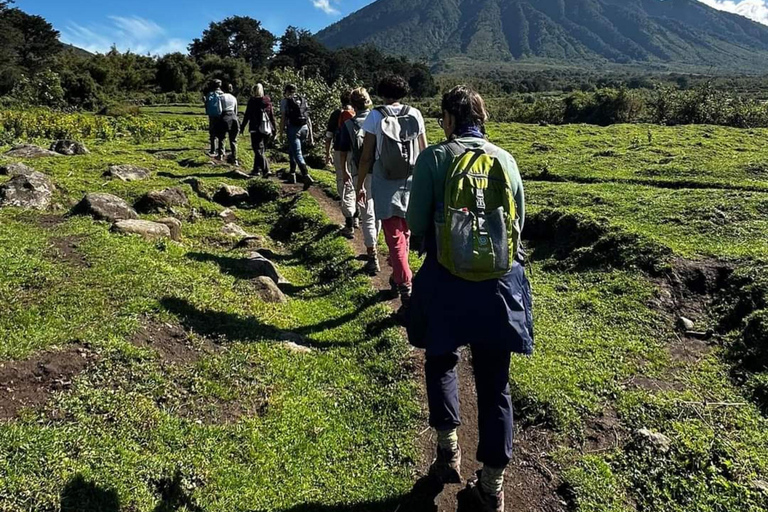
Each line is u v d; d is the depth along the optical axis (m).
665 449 3.58
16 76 50.22
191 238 7.38
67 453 3.00
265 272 6.36
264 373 4.33
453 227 2.85
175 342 4.32
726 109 23.75
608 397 4.23
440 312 3.01
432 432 3.90
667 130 19.48
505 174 2.95
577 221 7.57
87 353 3.81
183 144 16.19
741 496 3.22
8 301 4.24
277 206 9.68
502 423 2.99
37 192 7.23
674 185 11.02
